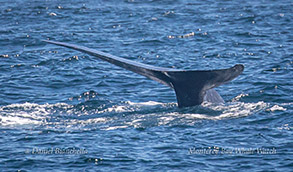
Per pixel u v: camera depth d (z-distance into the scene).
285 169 45.50
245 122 57.28
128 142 52.41
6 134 55.34
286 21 139.50
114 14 155.50
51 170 46.09
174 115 59.84
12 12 158.62
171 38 120.75
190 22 140.88
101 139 53.34
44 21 145.50
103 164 47.28
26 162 47.78
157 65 96.81
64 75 88.81
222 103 64.38
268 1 177.00
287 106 63.12
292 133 53.88
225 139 52.62
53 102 72.62
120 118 60.31
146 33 126.75
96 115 62.66
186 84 59.72
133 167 46.59
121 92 77.75
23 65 96.31
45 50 109.94
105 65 96.69
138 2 180.50
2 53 107.19
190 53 105.81
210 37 120.88
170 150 50.16
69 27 136.62
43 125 58.47
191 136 53.62
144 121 58.44
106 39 121.19
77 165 47.16
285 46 109.38
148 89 79.50
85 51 60.44
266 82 79.19
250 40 116.69
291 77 82.44
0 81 84.25
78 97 75.06
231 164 46.84
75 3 177.75
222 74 56.38
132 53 106.88
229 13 153.38
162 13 154.38
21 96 76.00
